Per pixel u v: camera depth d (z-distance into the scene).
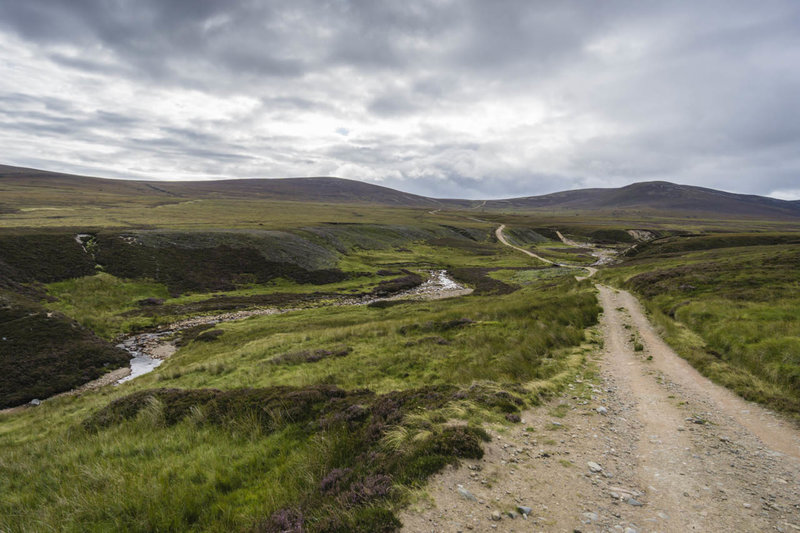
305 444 8.87
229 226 105.44
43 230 66.25
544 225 196.50
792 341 14.87
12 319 34.97
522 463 7.59
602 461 7.99
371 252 108.69
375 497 6.07
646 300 31.47
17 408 24.92
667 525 5.84
